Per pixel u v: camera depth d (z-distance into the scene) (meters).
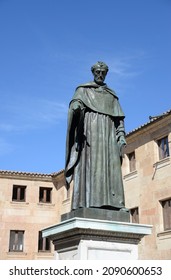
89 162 6.96
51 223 36.38
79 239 5.98
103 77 7.52
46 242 35.75
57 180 37.72
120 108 7.48
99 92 7.38
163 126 24.80
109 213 6.50
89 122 7.15
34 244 35.19
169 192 23.58
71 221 6.03
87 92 7.32
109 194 6.79
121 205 6.80
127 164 27.67
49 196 37.44
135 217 26.03
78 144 7.07
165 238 23.02
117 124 7.47
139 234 6.27
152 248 23.70
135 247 6.23
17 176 36.41
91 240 5.99
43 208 36.56
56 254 6.56
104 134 7.12
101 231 6.03
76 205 6.80
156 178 24.78
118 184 6.95
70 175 7.20
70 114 6.98
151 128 25.62
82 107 6.91
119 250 6.11
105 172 6.88
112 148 7.14
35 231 35.62
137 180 26.30
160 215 24.00
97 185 6.77
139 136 26.83
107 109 7.29
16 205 35.75
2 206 35.28
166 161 24.25
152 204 24.64
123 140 7.23
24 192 36.59
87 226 5.93
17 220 35.34
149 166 25.53
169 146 24.20
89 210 6.41
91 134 7.08
